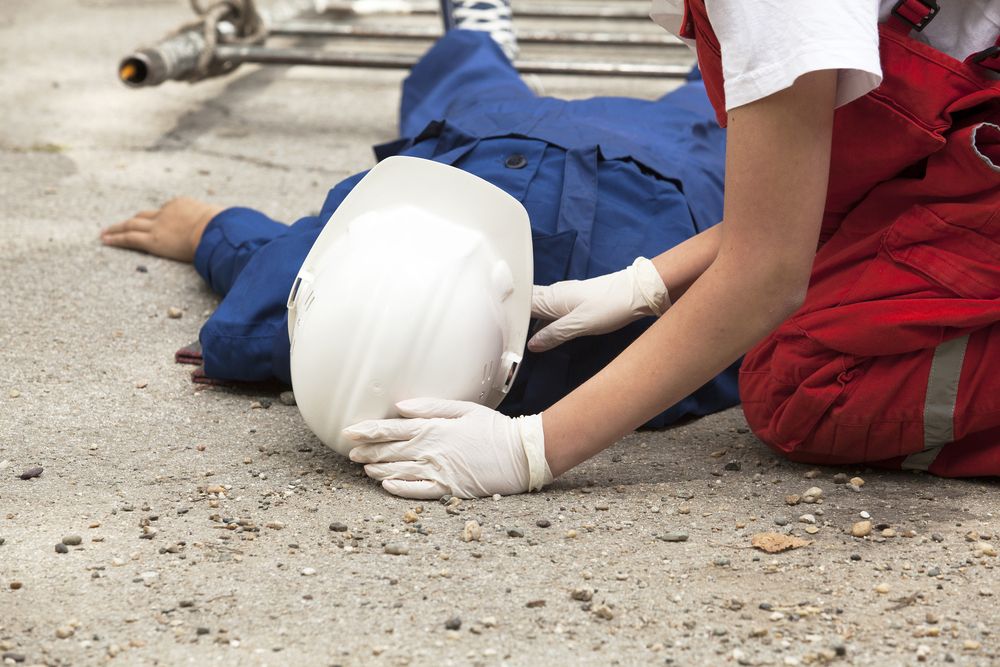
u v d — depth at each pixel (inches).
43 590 66.8
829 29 64.3
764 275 70.5
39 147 169.5
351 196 85.0
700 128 123.9
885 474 85.8
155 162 164.7
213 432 90.7
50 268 125.1
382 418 79.0
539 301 90.0
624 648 62.3
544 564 70.5
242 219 117.3
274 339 94.7
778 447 86.4
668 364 74.5
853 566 70.9
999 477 85.1
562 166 99.5
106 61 221.9
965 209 76.2
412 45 245.8
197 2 185.9
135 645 61.9
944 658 61.6
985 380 78.8
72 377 100.6
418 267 78.7
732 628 64.2
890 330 78.0
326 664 60.6
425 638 62.9
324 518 76.0
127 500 78.3
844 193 80.7
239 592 67.0
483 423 78.5
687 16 74.6
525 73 178.7
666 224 98.0
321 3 247.1
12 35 241.6
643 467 86.7
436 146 105.1
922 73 73.6
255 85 212.1
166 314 115.8
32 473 81.4
